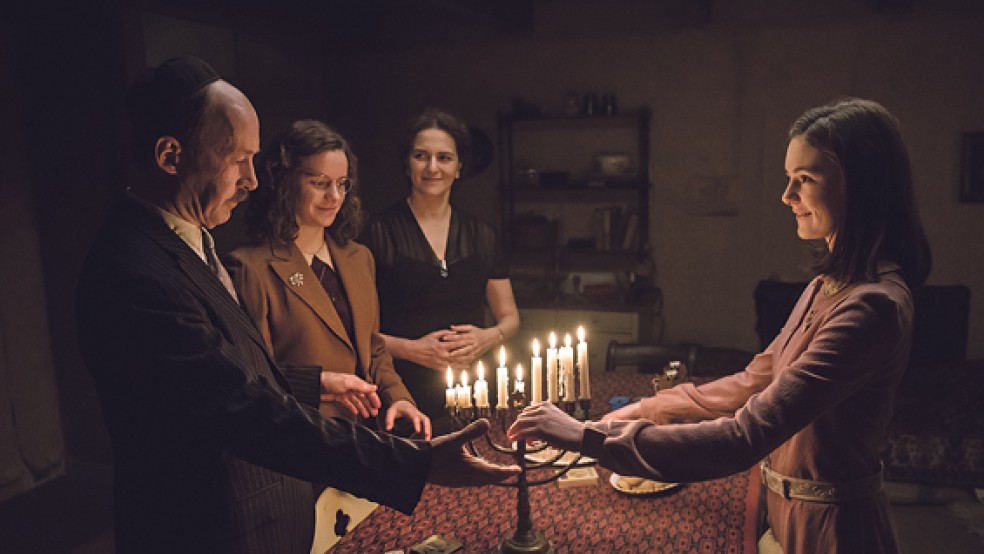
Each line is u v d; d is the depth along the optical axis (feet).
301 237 6.54
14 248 12.39
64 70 12.10
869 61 15.40
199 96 3.59
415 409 5.90
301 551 4.41
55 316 12.94
